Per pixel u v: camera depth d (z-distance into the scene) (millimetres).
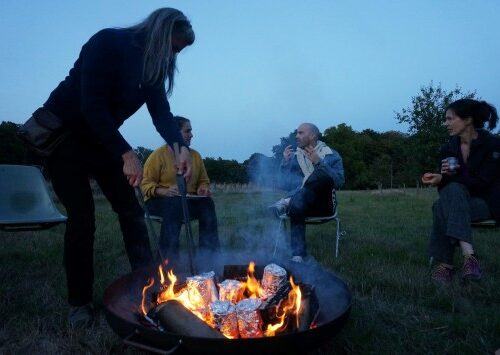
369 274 2926
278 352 1339
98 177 2320
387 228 5457
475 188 2875
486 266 3178
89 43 2012
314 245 4160
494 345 1862
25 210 2848
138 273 1979
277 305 1614
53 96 2080
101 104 1961
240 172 14055
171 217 3148
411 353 1835
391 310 2242
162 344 1354
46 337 1951
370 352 1778
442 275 2779
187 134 3574
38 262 3254
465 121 2986
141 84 2143
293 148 4145
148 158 3510
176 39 2139
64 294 2475
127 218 2404
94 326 2061
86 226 2053
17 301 2387
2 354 1795
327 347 1842
